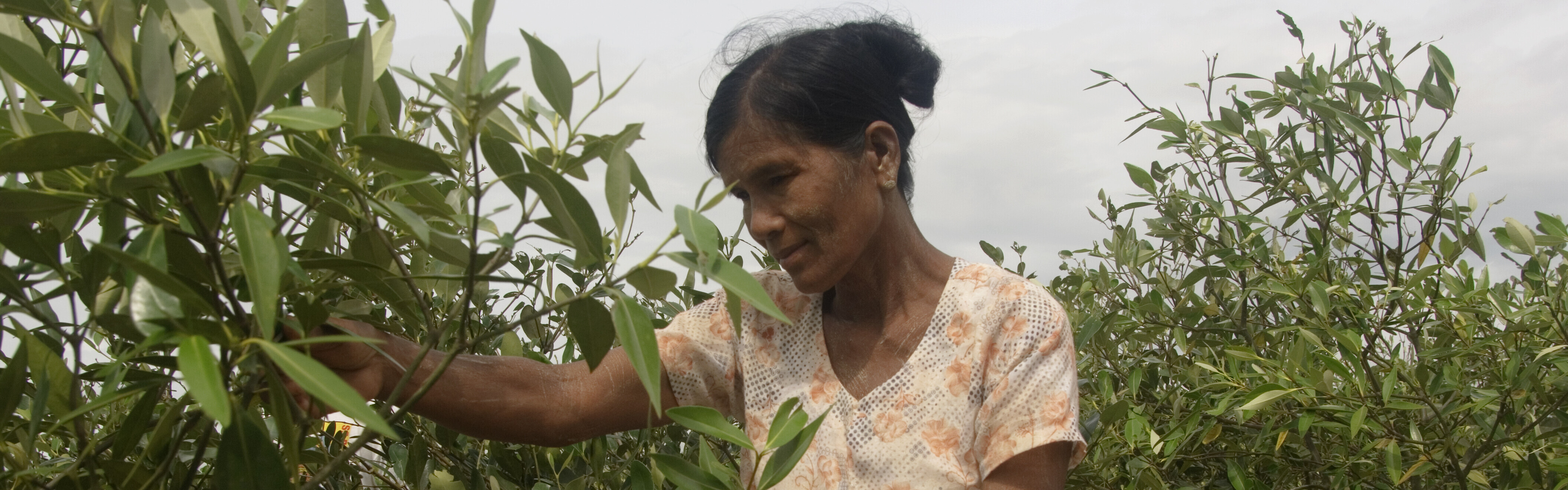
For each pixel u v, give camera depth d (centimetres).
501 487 152
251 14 80
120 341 104
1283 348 183
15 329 73
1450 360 176
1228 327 207
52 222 76
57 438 115
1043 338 110
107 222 63
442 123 80
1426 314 181
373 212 77
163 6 73
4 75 65
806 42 110
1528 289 175
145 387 71
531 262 165
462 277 69
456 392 108
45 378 72
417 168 66
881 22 124
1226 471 201
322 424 127
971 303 114
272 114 58
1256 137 215
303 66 62
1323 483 190
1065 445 107
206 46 60
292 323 66
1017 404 107
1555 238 162
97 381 82
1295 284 178
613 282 70
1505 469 156
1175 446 170
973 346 112
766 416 120
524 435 114
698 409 79
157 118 60
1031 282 116
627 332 66
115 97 64
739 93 109
